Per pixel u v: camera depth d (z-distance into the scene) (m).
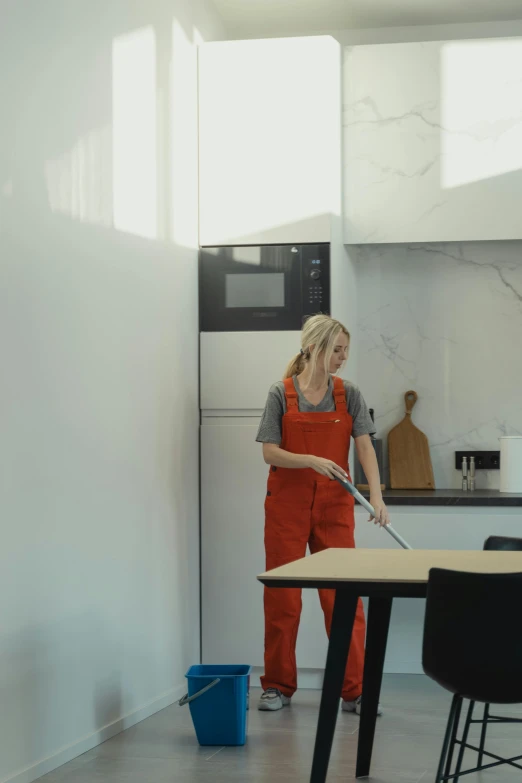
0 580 2.71
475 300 4.83
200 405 4.40
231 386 4.38
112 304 3.46
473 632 2.17
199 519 4.39
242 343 4.38
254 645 4.31
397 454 4.80
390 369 4.89
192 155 4.38
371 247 4.91
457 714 2.47
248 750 3.26
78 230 3.20
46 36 3.01
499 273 4.82
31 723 2.88
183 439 4.19
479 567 2.45
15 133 2.81
